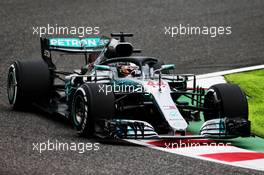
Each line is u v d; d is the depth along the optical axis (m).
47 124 42.72
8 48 66.69
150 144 38.06
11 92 47.16
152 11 81.06
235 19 78.56
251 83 55.53
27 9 81.50
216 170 33.09
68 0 86.50
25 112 46.38
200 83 55.59
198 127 42.72
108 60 42.78
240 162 34.78
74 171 32.28
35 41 69.25
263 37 72.69
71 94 43.41
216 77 57.69
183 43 70.06
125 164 33.72
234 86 40.47
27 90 45.84
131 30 73.69
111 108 38.56
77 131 39.78
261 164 34.50
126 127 37.38
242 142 39.56
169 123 37.28
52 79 48.31
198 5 84.12
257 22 77.62
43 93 46.31
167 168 33.16
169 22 76.81
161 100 38.62
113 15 79.12
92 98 38.44
